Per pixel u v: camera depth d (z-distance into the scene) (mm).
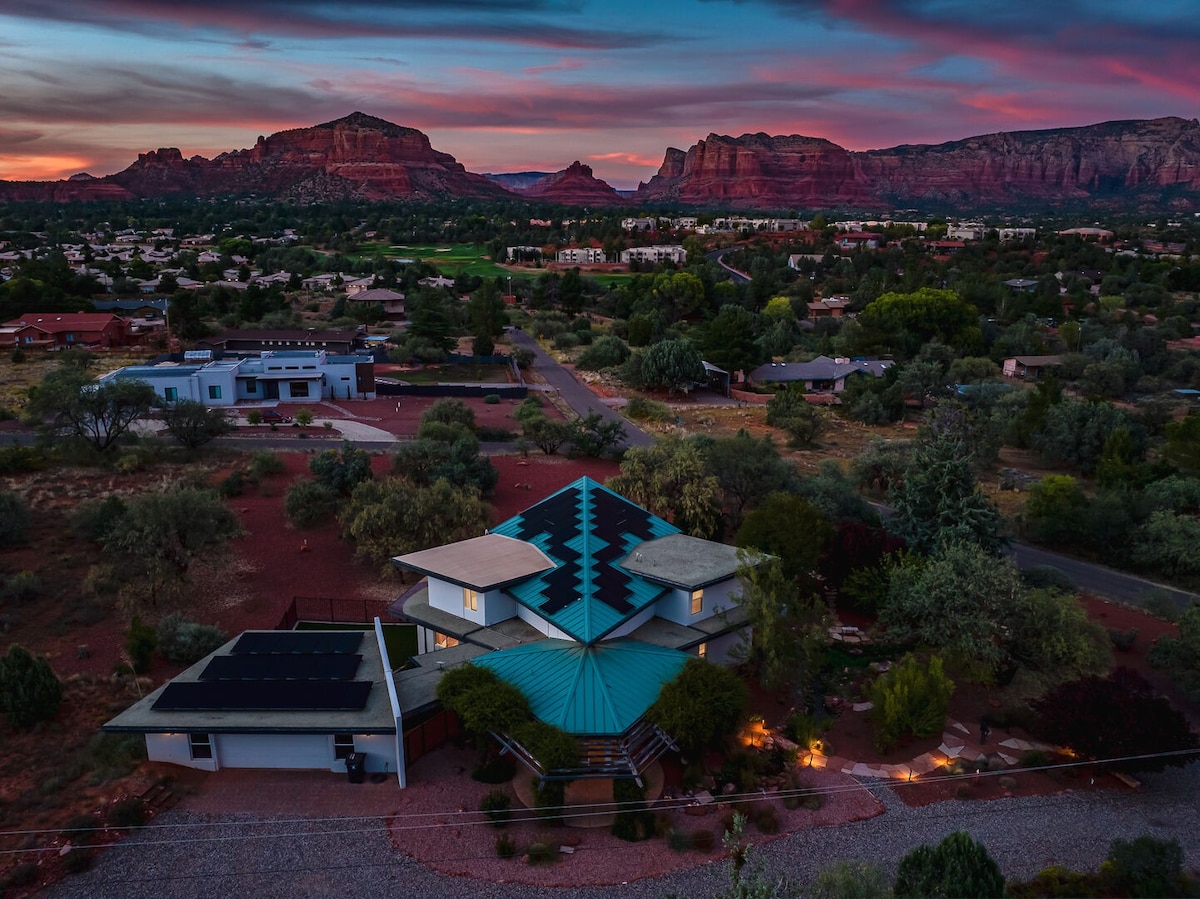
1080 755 32719
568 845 27766
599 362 131125
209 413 74500
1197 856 28078
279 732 30250
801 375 121188
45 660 34125
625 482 58875
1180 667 39062
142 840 27281
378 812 29109
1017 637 38375
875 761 33219
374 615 45188
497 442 85375
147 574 45219
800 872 26812
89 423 70312
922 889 23641
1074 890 25672
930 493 50594
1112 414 83500
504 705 30406
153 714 30906
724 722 31188
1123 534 59438
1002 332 159625
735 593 40219
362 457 63094
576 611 36031
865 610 47406
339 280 199000
